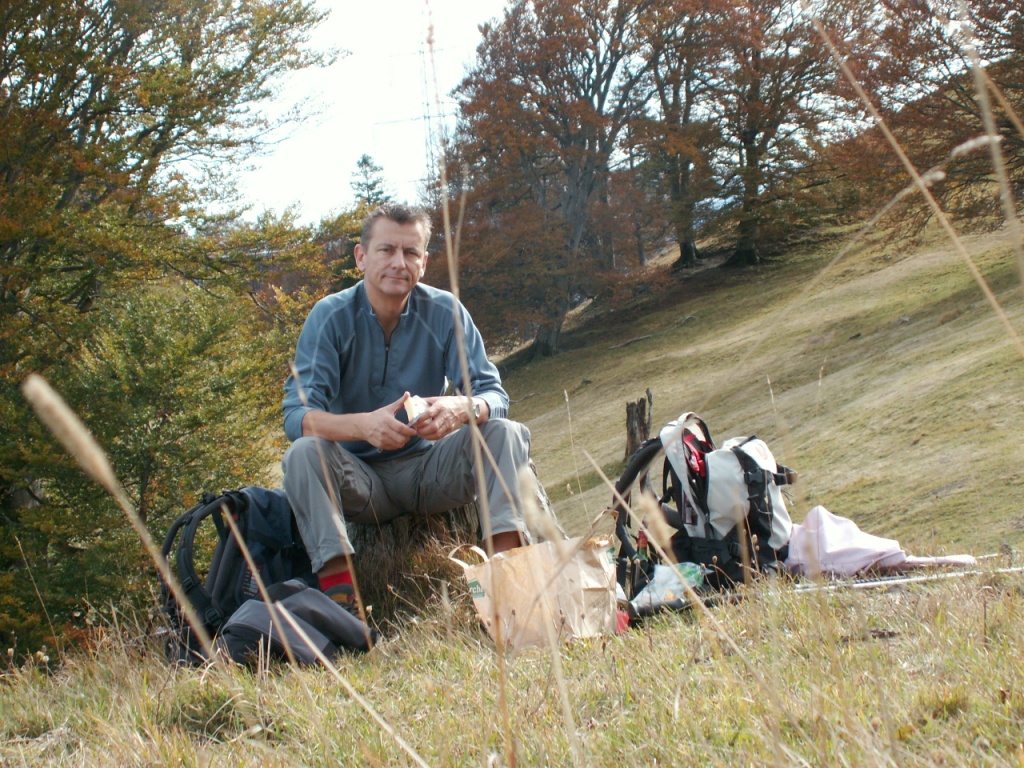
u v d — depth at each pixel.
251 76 18.42
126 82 17.03
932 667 2.25
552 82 43.34
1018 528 10.55
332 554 3.78
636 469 4.20
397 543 4.50
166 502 15.44
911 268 35.66
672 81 44.25
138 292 17.64
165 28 17.94
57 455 13.74
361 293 4.36
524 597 3.15
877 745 1.55
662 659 2.60
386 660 3.22
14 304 15.65
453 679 2.72
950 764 1.56
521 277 43.44
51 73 15.16
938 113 23.17
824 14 27.61
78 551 13.61
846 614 2.87
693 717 1.99
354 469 4.17
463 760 1.93
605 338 44.78
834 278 39.00
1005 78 21.36
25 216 14.64
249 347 18.16
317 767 2.06
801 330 32.41
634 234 47.91
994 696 1.91
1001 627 2.54
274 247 19.06
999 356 18.30
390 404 4.08
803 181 47.06
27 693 3.18
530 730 2.07
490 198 44.09
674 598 3.76
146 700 2.69
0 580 11.84
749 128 45.84
